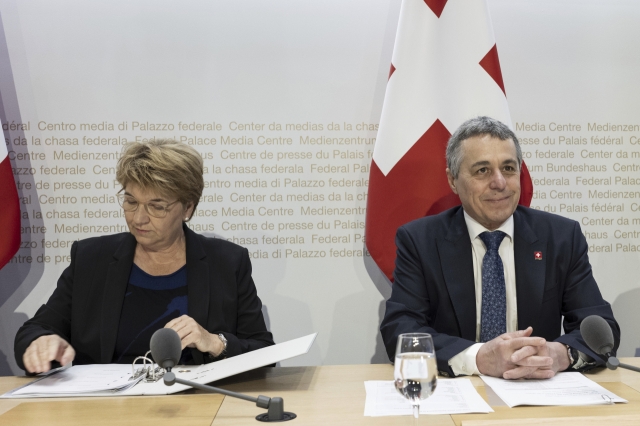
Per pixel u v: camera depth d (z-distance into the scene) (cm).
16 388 171
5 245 267
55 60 292
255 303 226
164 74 295
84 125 292
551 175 305
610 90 307
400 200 274
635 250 306
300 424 134
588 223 305
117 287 214
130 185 204
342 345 300
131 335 211
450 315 215
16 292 289
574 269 217
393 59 280
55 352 181
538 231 222
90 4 293
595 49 307
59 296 220
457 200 274
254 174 298
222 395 161
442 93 276
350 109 301
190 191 212
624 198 307
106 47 293
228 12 297
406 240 226
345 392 162
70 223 292
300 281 299
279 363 297
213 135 297
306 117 299
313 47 300
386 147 276
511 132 218
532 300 212
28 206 290
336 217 300
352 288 301
